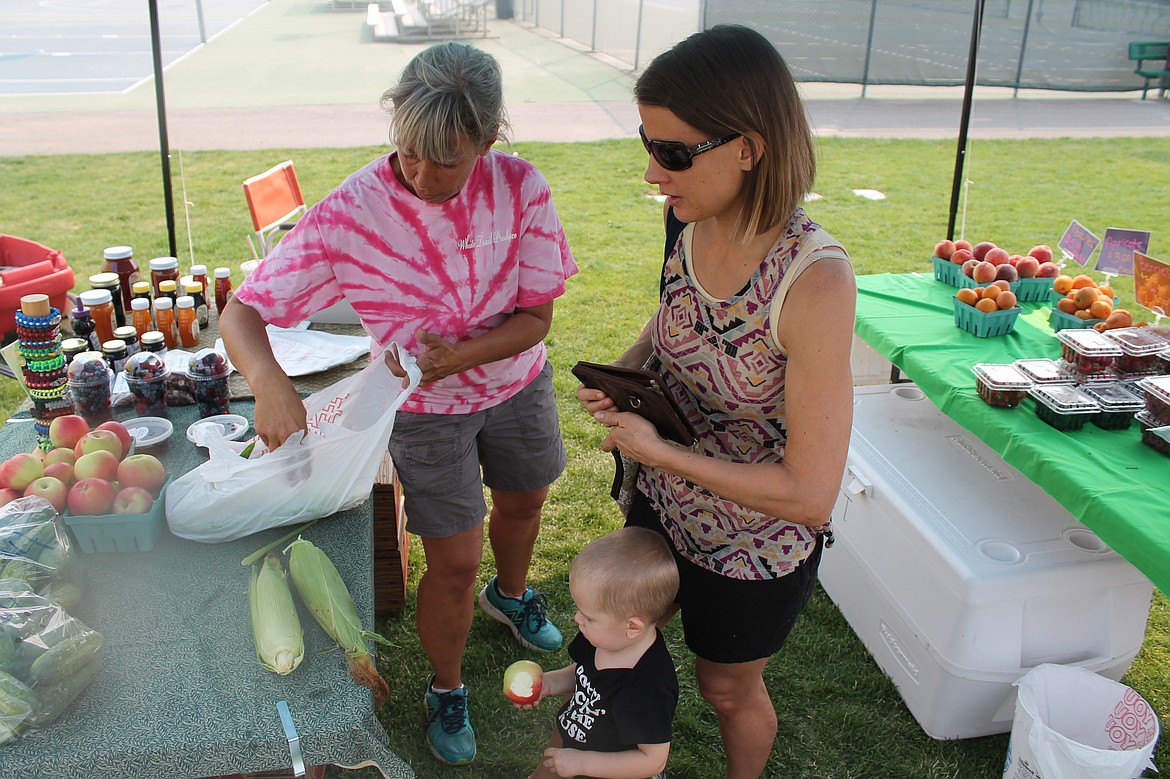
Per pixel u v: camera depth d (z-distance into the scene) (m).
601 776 1.72
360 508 1.96
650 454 1.55
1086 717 2.20
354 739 1.41
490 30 20.92
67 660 1.40
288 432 1.73
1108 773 1.92
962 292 2.93
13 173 8.83
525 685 1.83
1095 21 13.48
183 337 2.86
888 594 2.57
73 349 2.33
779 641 1.75
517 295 2.03
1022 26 13.54
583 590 1.67
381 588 2.76
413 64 1.61
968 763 2.34
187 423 2.29
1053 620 2.30
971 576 2.21
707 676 1.84
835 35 13.77
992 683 2.31
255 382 1.74
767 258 1.41
